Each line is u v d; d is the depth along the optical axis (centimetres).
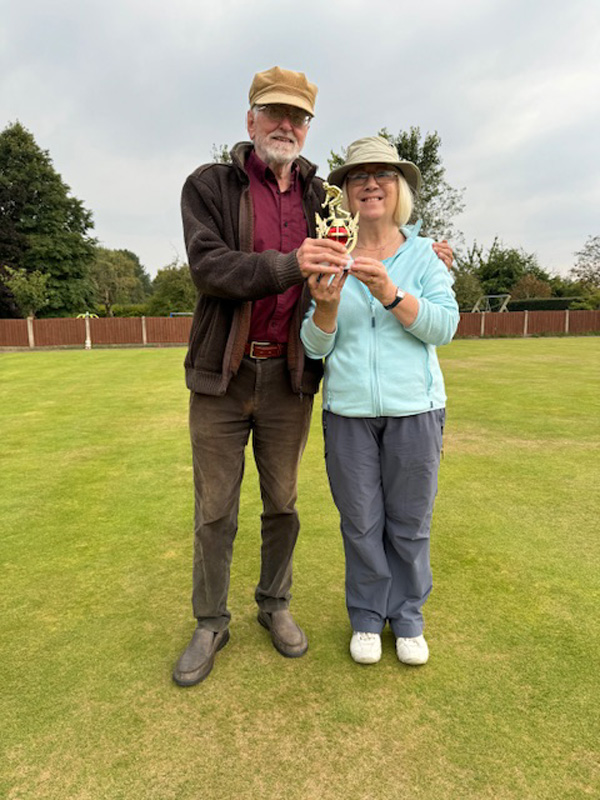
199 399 202
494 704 184
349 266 175
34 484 418
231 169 195
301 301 201
